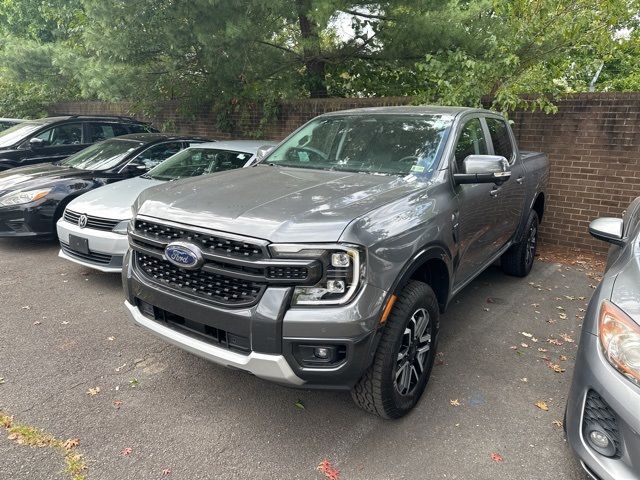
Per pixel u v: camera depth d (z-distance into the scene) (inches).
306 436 116.6
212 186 130.0
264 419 122.6
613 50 298.7
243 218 105.4
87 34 311.9
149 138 293.9
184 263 108.6
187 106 405.4
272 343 100.0
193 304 109.6
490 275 238.2
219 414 124.0
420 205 123.1
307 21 313.6
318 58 346.3
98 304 188.5
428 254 121.3
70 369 142.5
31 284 208.2
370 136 158.1
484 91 277.0
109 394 130.9
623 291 96.0
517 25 281.0
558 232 281.3
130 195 211.6
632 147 251.8
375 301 103.0
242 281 103.7
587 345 94.3
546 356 158.4
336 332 98.4
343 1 288.8
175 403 128.0
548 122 271.4
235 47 293.4
